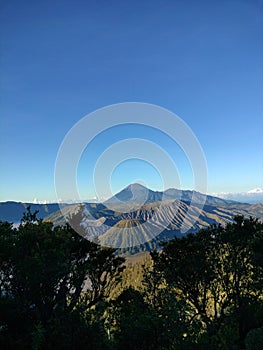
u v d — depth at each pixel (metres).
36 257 11.29
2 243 12.16
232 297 16.47
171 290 12.01
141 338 9.70
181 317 10.13
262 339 10.34
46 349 8.82
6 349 8.77
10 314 9.80
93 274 15.35
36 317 10.43
